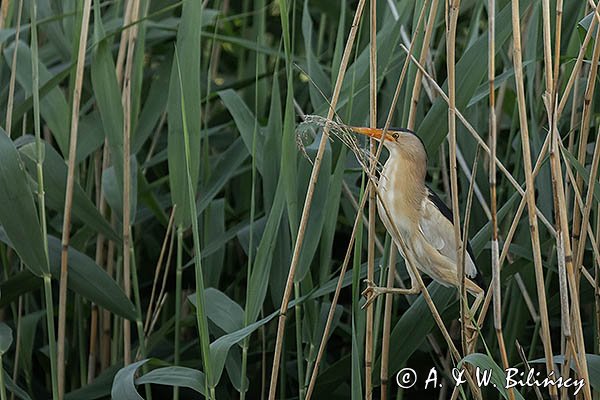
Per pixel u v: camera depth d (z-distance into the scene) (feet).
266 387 19.94
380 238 20.63
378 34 17.24
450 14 12.08
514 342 17.97
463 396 13.02
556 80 11.96
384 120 18.31
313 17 26.37
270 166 16.56
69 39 19.89
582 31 14.11
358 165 18.19
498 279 12.35
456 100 15.02
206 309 15.99
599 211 14.73
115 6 21.40
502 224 18.16
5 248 20.01
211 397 14.15
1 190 15.37
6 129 16.96
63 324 16.88
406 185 13.67
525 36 18.89
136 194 17.79
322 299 18.56
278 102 16.25
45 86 17.11
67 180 16.56
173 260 21.06
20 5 17.17
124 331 18.12
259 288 15.05
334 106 13.52
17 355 19.10
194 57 15.52
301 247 15.40
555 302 17.40
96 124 18.22
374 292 13.76
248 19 26.76
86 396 17.75
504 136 21.03
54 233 21.16
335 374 17.04
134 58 18.99
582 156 13.93
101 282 17.07
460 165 17.51
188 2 15.43
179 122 16.33
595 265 14.62
